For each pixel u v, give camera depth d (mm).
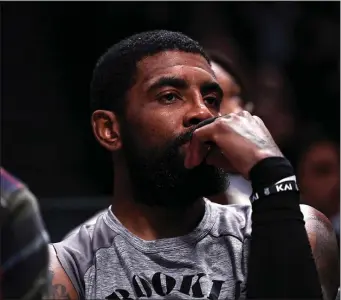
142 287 2516
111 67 2723
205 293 2508
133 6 7613
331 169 5387
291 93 7715
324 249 2795
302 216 2316
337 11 7996
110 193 7172
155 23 7582
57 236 4883
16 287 2055
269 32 7770
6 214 2068
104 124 2734
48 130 7504
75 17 7699
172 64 2605
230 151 2404
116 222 2658
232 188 3756
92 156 7391
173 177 2564
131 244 2600
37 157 7379
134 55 2662
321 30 7934
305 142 7082
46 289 2145
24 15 7645
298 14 7934
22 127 7441
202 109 2564
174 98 2592
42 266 2105
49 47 7707
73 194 7195
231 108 3998
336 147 5684
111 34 7633
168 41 2666
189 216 2664
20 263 2057
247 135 2406
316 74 7871
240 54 7348
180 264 2570
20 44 7637
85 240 2660
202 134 2465
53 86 7656
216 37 7418
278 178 2326
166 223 2645
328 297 2807
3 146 7324
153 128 2576
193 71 2605
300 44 7922
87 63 7695
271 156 2361
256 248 2279
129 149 2645
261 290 2238
